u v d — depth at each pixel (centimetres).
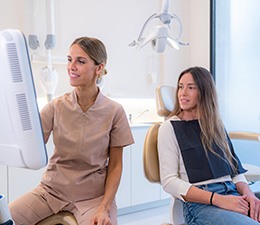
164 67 358
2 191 224
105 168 134
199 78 143
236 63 329
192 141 136
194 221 123
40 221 127
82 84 121
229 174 137
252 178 186
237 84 328
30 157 63
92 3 312
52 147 220
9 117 62
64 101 129
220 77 348
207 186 130
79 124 126
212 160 134
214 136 139
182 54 371
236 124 330
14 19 271
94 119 127
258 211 119
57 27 293
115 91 330
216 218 115
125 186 277
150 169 138
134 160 282
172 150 135
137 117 352
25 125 62
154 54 350
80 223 117
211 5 351
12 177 228
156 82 356
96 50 120
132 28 338
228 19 337
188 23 377
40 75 268
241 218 111
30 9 271
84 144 124
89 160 125
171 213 143
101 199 128
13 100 61
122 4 331
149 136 142
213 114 143
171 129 138
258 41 303
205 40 359
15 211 119
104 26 321
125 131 135
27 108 61
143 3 344
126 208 286
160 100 174
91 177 127
